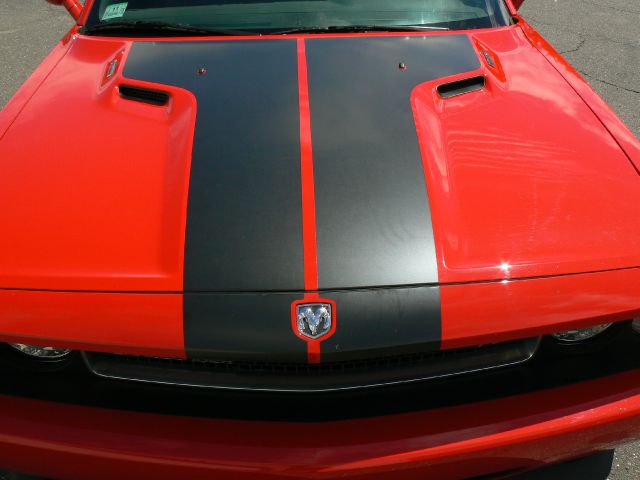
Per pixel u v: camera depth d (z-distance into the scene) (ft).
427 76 6.66
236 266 4.63
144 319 4.45
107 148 5.71
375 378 4.69
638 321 4.83
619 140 5.97
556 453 4.88
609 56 17.06
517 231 4.92
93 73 7.02
